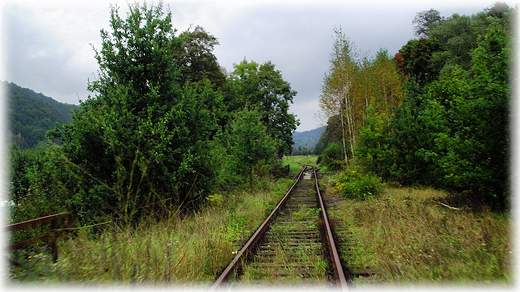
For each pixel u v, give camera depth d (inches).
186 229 334.0
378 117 767.7
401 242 263.6
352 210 445.7
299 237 338.6
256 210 486.6
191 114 448.8
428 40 1338.6
